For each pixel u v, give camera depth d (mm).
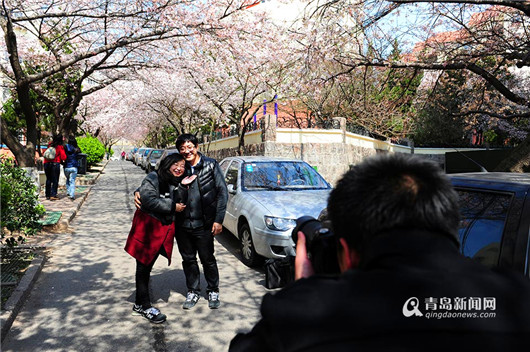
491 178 2775
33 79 10250
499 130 22812
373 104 17938
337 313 867
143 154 31375
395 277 885
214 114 24656
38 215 8656
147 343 3908
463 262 948
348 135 17875
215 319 4461
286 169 7371
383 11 7574
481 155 19438
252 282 5691
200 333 4129
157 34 10750
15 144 10703
